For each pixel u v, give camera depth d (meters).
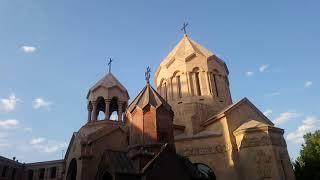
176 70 35.03
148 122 23.83
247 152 25.45
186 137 28.59
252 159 25.03
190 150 27.91
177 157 21.89
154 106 24.23
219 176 26.08
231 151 26.31
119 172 20.11
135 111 24.81
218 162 26.64
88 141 25.64
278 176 23.80
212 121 29.34
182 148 28.20
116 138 27.56
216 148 27.28
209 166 26.80
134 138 23.83
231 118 28.23
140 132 23.58
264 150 25.02
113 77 34.41
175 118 31.86
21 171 53.00
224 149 26.97
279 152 25.33
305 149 44.06
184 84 33.69
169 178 20.62
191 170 22.73
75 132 28.97
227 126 27.52
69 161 27.78
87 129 30.16
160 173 20.36
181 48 37.38
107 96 32.09
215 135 27.83
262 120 30.64
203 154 27.41
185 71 34.16
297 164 42.31
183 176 21.39
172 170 21.03
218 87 34.50
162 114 24.39
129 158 22.31
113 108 34.09
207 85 33.50
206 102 32.31
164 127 23.95
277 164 24.36
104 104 33.91
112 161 21.08
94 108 31.94
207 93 33.00
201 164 27.48
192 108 31.44
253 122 27.36
